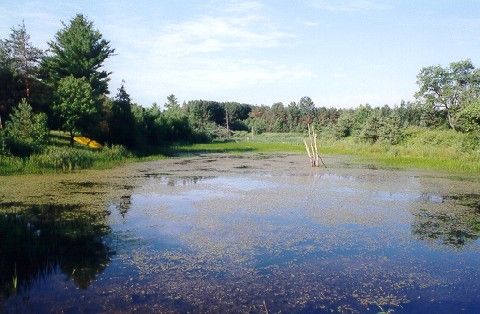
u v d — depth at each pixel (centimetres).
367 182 2252
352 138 5825
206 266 928
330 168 2988
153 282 832
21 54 3203
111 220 1316
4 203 1519
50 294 768
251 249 1052
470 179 2394
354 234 1198
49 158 2417
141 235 1158
